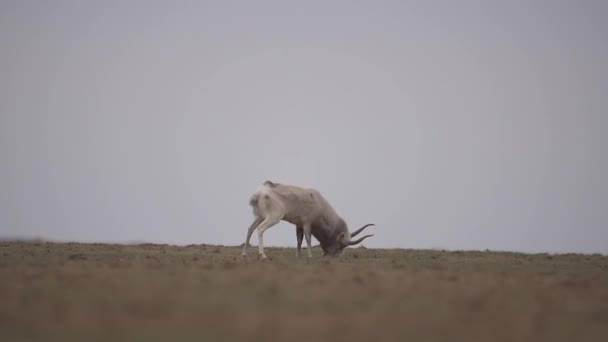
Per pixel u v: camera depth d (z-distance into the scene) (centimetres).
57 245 12106
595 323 4756
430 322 4531
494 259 10862
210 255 10488
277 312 4712
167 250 11494
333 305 5016
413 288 5950
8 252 10106
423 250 12675
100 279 6150
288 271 7281
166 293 5350
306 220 10488
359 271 7569
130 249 11500
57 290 5431
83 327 4144
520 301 5478
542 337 4284
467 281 6719
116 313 4547
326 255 11156
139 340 3894
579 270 9338
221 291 5500
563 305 5378
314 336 4047
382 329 4284
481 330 4375
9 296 5112
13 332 4006
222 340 3928
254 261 9200
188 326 4228
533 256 11700
